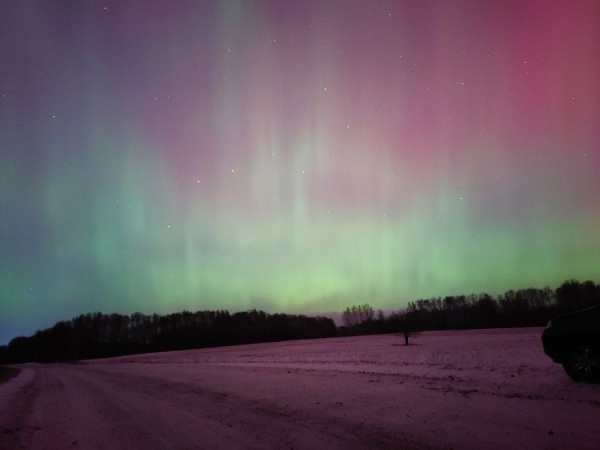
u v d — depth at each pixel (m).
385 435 6.26
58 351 119.69
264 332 109.81
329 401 9.30
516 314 77.69
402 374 13.22
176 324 118.12
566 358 8.77
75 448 6.98
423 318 83.56
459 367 13.62
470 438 5.77
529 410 6.99
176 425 8.23
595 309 8.70
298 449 5.94
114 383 19.83
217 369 22.84
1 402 13.98
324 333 106.88
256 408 9.24
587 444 5.21
